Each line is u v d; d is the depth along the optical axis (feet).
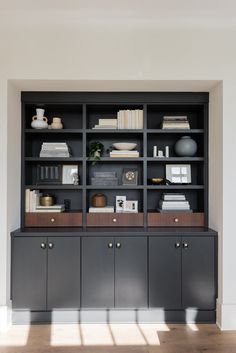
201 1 8.20
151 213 10.42
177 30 9.31
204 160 10.43
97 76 9.21
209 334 8.82
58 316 9.45
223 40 9.30
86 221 10.37
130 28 9.27
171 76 9.25
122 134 11.42
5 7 8.36
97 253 9.45
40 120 10.50
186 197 11.43
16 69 9.16
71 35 9.22
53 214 10.36
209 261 9.52
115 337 8.65
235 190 9.25
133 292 9.46
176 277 9.48
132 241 9.46
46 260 9.43
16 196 9.98
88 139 11.42
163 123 10.58
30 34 9.20
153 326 9.30
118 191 11.41
